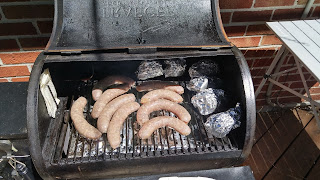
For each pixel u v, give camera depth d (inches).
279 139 36.1
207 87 27.3
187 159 21.3
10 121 21.7
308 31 26.6
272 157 33.8
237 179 22.0
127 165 21.0
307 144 35.4
